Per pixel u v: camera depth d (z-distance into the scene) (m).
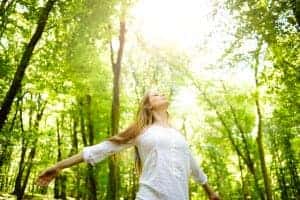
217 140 35.16
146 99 3.54
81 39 16.16
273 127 38.97
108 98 27.88
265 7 16.44
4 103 14.28
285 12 15.68
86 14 15.65
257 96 23.95
